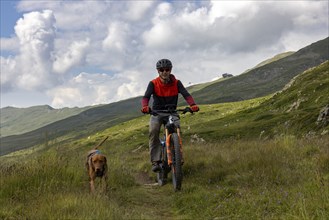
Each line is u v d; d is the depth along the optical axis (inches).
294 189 244.7
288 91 3319.4
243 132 2113.7
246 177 302.0
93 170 319.3
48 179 309.6
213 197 266.1
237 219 216.4
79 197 247.6
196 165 391.2
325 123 1110.4
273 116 2379.4
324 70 3304.6
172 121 332.2
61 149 380.8
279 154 374.0
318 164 311.1
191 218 238.8
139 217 227.0
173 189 325.4
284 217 194.5
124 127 6117.1
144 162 518.9
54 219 207.0
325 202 200.7
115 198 283.6
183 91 349.7
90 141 4594.0
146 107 339.6
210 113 4685.0
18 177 299.3
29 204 247.6
